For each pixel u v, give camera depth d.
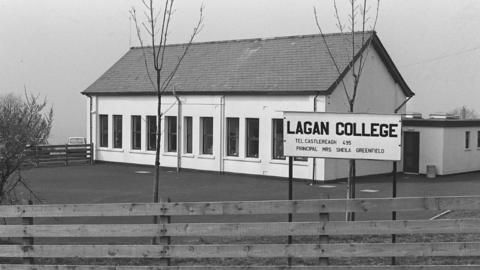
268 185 23.66
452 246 7.53
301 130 9.09
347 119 8.98
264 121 26.53
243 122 27.34
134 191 21.39
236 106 27.59
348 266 7.64
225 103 28.00
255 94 26.70
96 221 13.55
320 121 9.05
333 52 26.61
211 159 28.61
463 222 7.50
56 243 10.19
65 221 13.38
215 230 7.85
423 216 13.82
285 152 9.10
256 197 19.75
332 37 27.80
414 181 25.75
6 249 8.23
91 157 34.16
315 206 7.66
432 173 27.84
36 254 8.18
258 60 29.05
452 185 23.84
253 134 27.27
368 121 8.91
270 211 7.71
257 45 30.47
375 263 8.12
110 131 33.50
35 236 8.22
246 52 30.31
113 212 8.01
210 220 13.78
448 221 7.52
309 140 9.07
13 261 8.70
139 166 31.97
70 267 8.01
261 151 26.66
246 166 27.27
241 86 27.47
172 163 30.22
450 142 29.02
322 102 24.52
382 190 21.92
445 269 7.48
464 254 7.52
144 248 7.95
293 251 7.68
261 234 7.75
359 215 14.03
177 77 30.89
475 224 7.48
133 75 33.59
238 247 7.75
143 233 7.98
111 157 33.53
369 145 8.91
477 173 30.44
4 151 10.91
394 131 8.82
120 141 33.28
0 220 11.76
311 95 24.84
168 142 30.69
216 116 28.34
